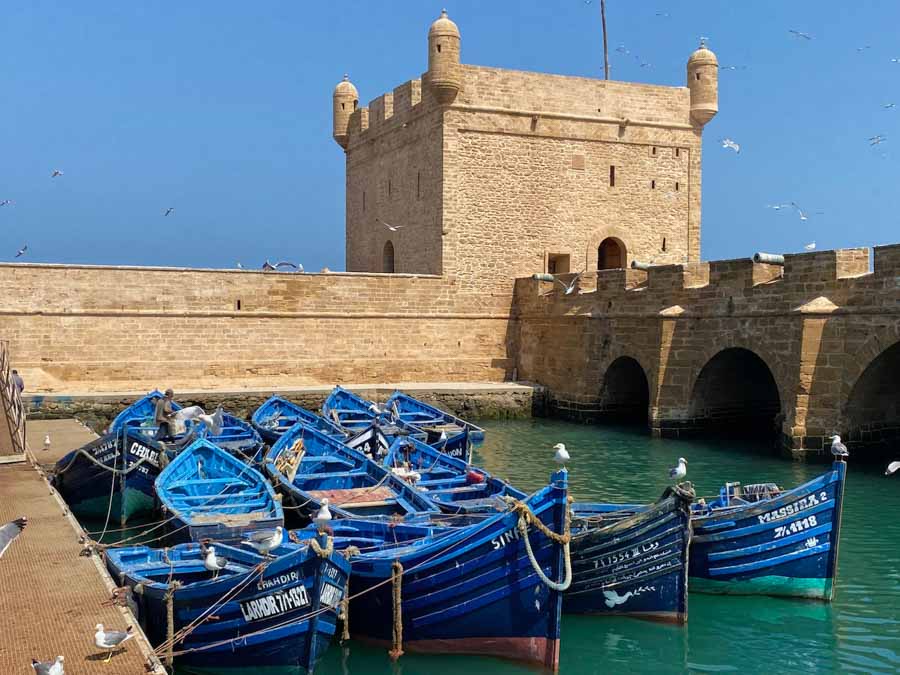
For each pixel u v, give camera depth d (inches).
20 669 419.5
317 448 974.4
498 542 548.4
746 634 608.1
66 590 531.2
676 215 1978.3
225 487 813.2
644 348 1460.4
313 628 521.3
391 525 637.3
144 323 1566.2
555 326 1704.0
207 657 541.6
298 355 1670.8
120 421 1121.4
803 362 1166.3
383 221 2057.1
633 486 1030.4
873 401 1171.9
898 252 1066.7
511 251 1836.9
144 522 906.7
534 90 1844.2
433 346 1775.3
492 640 558.6
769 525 661.9
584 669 557.0
